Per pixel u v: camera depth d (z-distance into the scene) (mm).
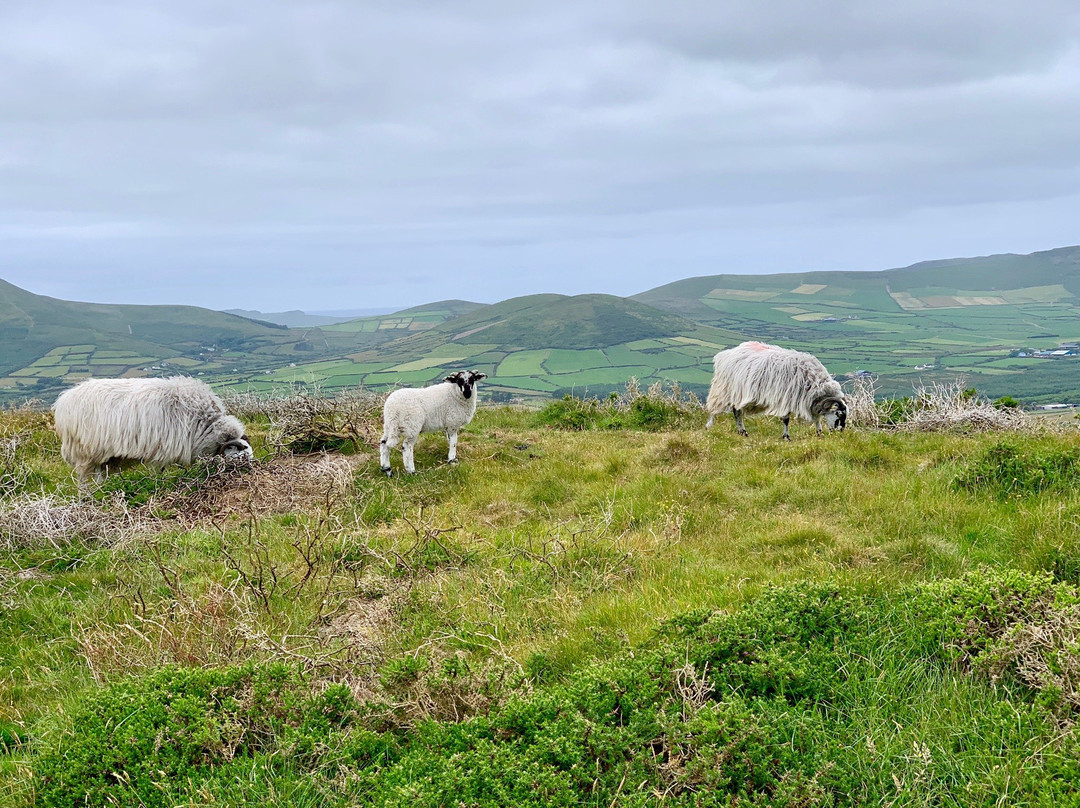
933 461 9430
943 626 4699
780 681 4355
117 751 4113
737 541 7422
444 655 5395
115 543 8383
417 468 11531
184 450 10523
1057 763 3463
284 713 4477
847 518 7688
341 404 13750
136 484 10320
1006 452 8273
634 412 15375
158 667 5234
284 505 9594
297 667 4945
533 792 3586
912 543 6656
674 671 4434
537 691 4516
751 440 12422
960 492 7984
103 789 3922
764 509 8453
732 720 3943
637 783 3699
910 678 4438
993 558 6066
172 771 4043
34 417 14453
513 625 5973
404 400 11008
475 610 6297
